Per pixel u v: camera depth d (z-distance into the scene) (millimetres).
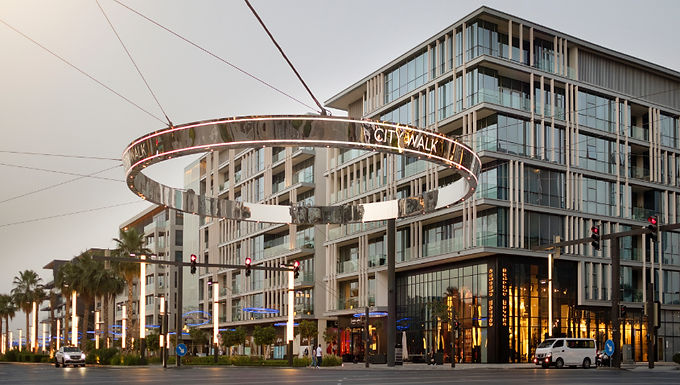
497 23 60281
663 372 36438
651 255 63781
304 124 19891
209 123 20422
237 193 102188
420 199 35594
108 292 87188
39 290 123125
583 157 62531
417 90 64875
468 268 59750
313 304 81250
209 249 106500
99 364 65062
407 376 32156
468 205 57969
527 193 58812
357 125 20250
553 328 58406
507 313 56469
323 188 82938
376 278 69000
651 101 68250
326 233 76875
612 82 65875
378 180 69312
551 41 63062
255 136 20047
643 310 61781
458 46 61250
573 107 62438
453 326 48062
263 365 58031
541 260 58938
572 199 60969
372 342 70250
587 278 61062
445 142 22469
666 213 67125
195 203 32781
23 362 88438
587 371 38688
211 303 106312
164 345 51312
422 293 65188
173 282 123000
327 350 77688
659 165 67188
